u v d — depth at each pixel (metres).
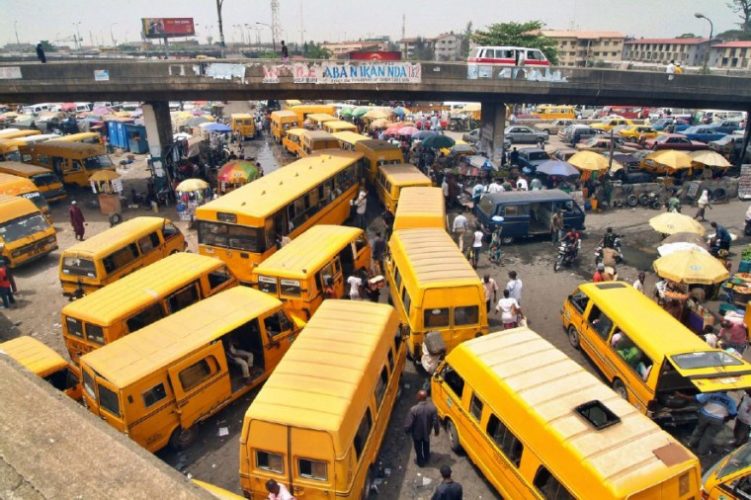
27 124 50.72
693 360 9.84
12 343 11.20
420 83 25.47
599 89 27.23
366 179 29.83
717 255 18.38
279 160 40.28
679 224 17.97
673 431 10.79
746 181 28.22
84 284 15.41
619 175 29.36
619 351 11.57
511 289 14.38
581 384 8.57
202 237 17.22
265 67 24.09
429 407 9.54
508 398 8.45
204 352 10.51
